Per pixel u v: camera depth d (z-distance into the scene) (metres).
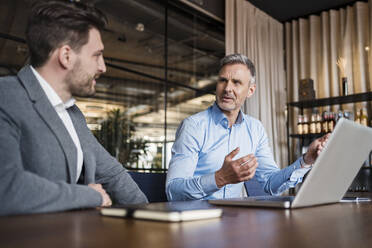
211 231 0.44
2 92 0.87
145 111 3.76
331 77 3.73
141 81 3.53
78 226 0.47
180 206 0.73
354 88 3.56
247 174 1.00
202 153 1.63
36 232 0.42
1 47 2.17
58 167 0.92
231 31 3.51
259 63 3.79
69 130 1.09
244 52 3.61
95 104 3.54
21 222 0.51
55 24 0.95
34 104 0.90
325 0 3.72
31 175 0.70
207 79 3.76
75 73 0.99
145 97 3.78
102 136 3.54
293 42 4.11
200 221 0.54
